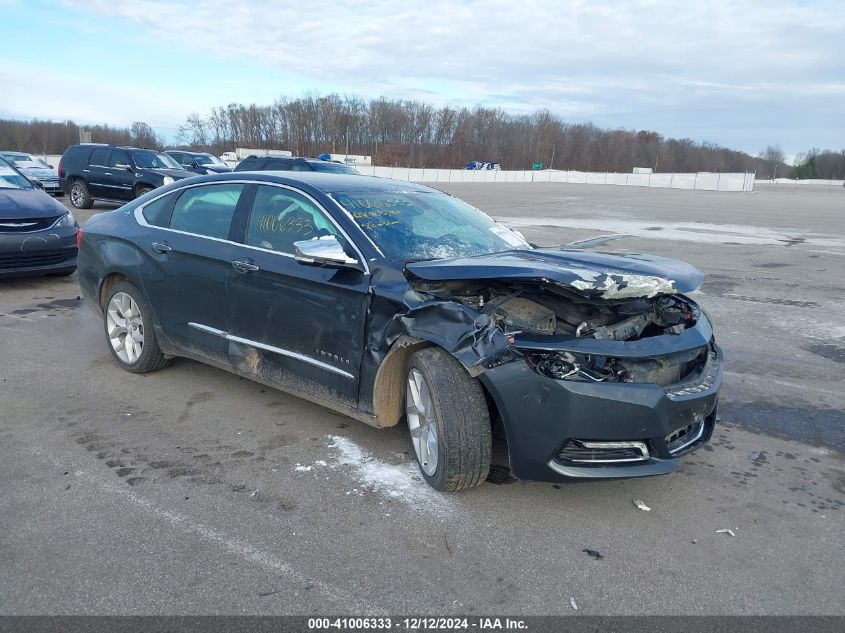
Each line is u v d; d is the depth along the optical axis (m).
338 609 2.70
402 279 3.71
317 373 4.09
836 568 3.08
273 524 3.28
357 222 4.09
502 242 4.59
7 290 8.40
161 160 18.30
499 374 3.27
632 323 3.72
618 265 3.74
